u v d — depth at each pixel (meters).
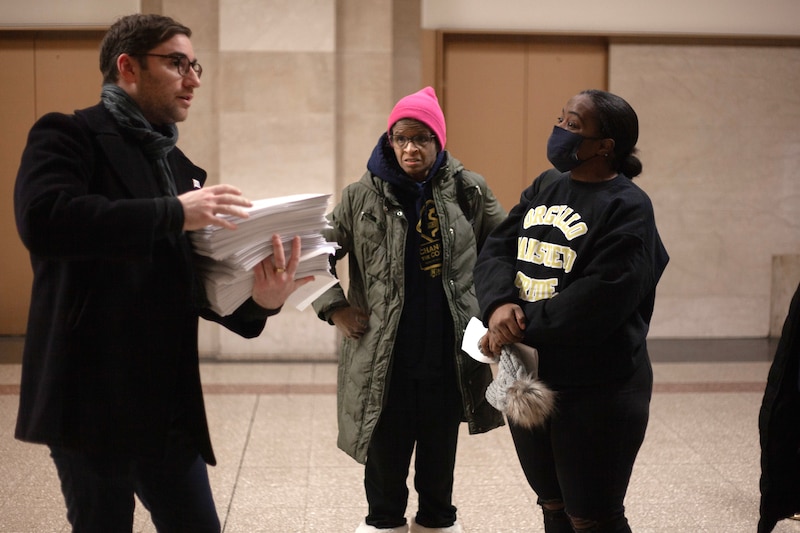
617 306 2.28
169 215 1.79
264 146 6.58
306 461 4.37
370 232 2.99
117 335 1.92
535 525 3.59
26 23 6.99
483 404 2.97
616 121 2.41
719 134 7.54
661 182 7.57
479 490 3.99
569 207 2.45
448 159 3.04
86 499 2.00
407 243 2.98
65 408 1.88
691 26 7.36
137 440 1.94
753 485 4.04
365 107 6.66
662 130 7.50
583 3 7.25
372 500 3.12
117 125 1.99
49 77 7.15
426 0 7.14
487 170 7.41
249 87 6.54
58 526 3.50
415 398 3.00
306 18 6.51
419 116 2.92
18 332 7.49
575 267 2.37
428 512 3.12
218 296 2.04
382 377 2.92
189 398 2.09
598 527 2.43
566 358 2.40
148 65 2.02
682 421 5.08
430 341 2.95
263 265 2.04
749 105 7.54
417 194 2.98
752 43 7.46
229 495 3.90
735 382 6.06
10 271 7.42
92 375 1.91
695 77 7.46
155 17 2.05
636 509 3.73
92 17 6.98
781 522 3.61
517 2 7.20
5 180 7.28
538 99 7.37
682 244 7.64
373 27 6.61
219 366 6.56
